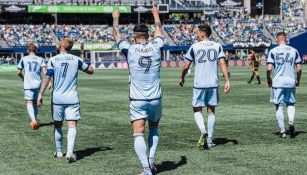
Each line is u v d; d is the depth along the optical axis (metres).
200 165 10.34
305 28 96.19
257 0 112.75
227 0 101.50
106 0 93.31
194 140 13.30
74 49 85.62
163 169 10.04
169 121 17.06
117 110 20.66
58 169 10.12
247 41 91.56
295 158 10.94
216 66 12.12
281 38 13.61
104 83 39.84
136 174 9.66
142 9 92.62
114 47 86.38
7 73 64.81
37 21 93.56
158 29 9.73
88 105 22.73
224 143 12.82
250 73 55.16
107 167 10.26
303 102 23.09
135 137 9.38
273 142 12.91
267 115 18.53
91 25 92.56
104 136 14.10
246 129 15.17
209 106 12.27
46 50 84.31
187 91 30.55
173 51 87.88
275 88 13.53
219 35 92.69
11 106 22.92
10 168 10.25
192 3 98.19
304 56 77.75
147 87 9.37
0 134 14.64
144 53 9.34
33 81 16.12
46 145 12.82
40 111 20.92
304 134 14.16
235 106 21.69
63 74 11.02
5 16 91.25
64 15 94.62
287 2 113.75
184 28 92.56
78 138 13.79
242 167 10.11
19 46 82.44
